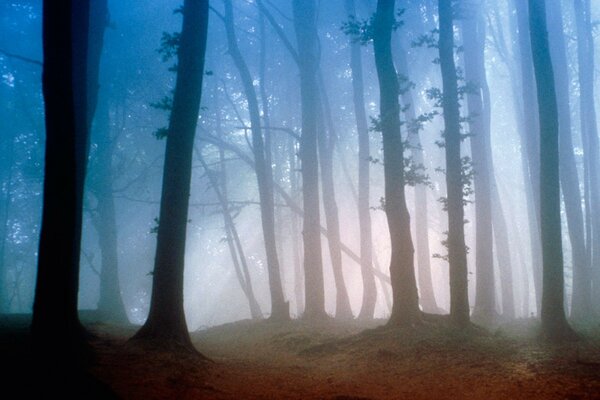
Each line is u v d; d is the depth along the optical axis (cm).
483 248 2189
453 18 1700
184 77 1316
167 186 1265
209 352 1462
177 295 1226
